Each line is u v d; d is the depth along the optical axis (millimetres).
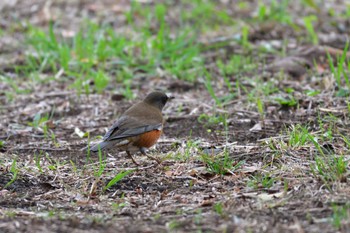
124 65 16375
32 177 10406
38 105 14602
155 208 9078
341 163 9625
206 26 19250
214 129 12641
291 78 15039
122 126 10648
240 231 7824
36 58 17188
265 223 8062
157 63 16406
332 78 14211
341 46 17234
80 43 17000
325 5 20984
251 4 21000
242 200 9047
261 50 17047
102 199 9578
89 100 14750
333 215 8109
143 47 16859
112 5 20984
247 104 13680
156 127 10836
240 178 10008
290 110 13148
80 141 12508
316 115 12641
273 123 12555
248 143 11648
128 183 10109
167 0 21266
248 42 17828
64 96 15062
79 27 19484
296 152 10711
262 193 9305
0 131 13258
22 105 14672
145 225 8242
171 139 12180
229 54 17078
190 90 15039
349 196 8773
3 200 9500
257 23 19188
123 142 10578
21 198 9617
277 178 9719
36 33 18141
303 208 8523
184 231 7934
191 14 19891
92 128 13289
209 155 10914
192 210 8820
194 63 16234
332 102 13148
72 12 20594
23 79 16172
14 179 10109
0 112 14344
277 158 10500
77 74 15812
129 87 15352
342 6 20859
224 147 11367
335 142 11062
